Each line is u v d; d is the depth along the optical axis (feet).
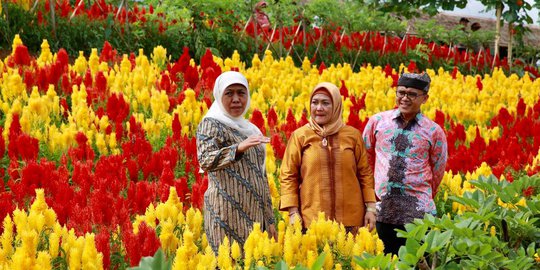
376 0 51.08
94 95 26.37
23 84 26.03
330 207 15.65
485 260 12.50
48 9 35.99
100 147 21.94
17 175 18.75
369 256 12.25
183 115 24.80
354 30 50.14
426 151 16.83
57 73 26.91
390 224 17.08
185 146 21.59
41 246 14.15
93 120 23.35
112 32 37.65
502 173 21.65
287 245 13.57
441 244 11.85
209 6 40.45
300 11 46.60
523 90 41.37
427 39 56.75
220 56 40.73
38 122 23.17
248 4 42.73
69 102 26.63
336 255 14.49
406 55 51.72
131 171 19.81
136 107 26.27
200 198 17.24
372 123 17.42
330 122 15.81
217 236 14.62
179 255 12.75
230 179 14.62
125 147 21.13
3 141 20.02
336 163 15.69
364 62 49.16
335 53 47.24
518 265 13.06
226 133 14.56
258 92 31.78
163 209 15.46
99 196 15.31
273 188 18.56
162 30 39.58
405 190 16.78
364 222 16.03
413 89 16.51
